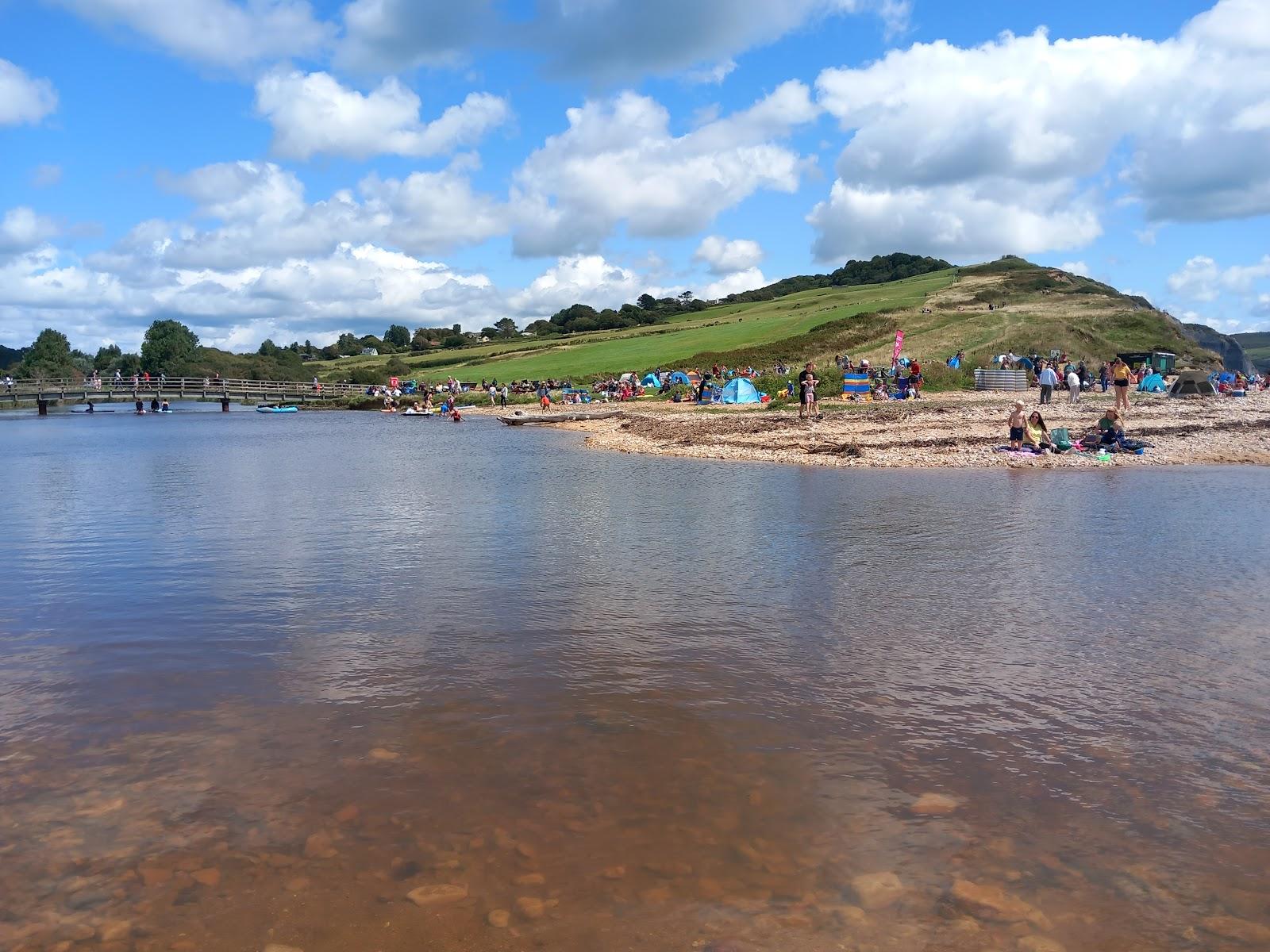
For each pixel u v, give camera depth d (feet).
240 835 14.30
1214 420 103.30
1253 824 14.46
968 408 122.83
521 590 30.83
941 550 37.29
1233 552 36.09
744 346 296.92
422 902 12.44
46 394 241.14
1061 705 19.69
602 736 18.11
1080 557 35.50
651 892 12.63
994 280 410.11
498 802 15.33
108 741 18.06
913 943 11.45
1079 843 13.91
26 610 28.81
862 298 420.77
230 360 384.27
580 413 160.76
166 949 11.46
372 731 18.47
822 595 29.78
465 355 442.50
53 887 12.89
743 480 63.87
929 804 15.17
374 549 38.88
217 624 26.91
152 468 81.30
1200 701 19.92
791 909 12.22
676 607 28.37
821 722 18.83
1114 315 293.43
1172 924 11.85
